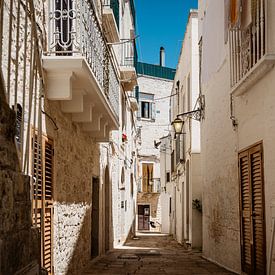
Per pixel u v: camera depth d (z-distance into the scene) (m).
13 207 3.60
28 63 5.77
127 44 17.83
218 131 11.70
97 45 8.51
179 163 20.45
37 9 6.24
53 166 6.98
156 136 35.97
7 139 3.63
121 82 16.88
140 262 11.54
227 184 10.66
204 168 13.83
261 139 7.87
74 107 7.60
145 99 35.59
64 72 6.65
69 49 7.27
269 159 7.39
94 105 8.79
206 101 13.49
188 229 17.61
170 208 29.36
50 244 6.86
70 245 8.35
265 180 7.59
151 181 36.12
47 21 6.91
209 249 12.70
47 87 6.66
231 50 9.65
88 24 7.56
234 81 9.29
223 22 10.85
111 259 12.12
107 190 14.26
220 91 11.42
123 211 19.52
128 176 21.95
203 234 13.80
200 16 14.80
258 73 7.58
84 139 9.84
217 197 11.81
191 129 16.61
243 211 9.09
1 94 3.59
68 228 8.19
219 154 11.57
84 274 9.20
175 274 9.34
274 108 7.14
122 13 17.48
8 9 5.09
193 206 16.17
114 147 15.67
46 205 6.62
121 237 18.95
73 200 8.62
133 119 24.98
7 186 3.46
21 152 4.29
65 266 7.91
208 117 13.16
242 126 9.23
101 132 10.42
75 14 6.96
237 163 9.66
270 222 7.31
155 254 13.93
